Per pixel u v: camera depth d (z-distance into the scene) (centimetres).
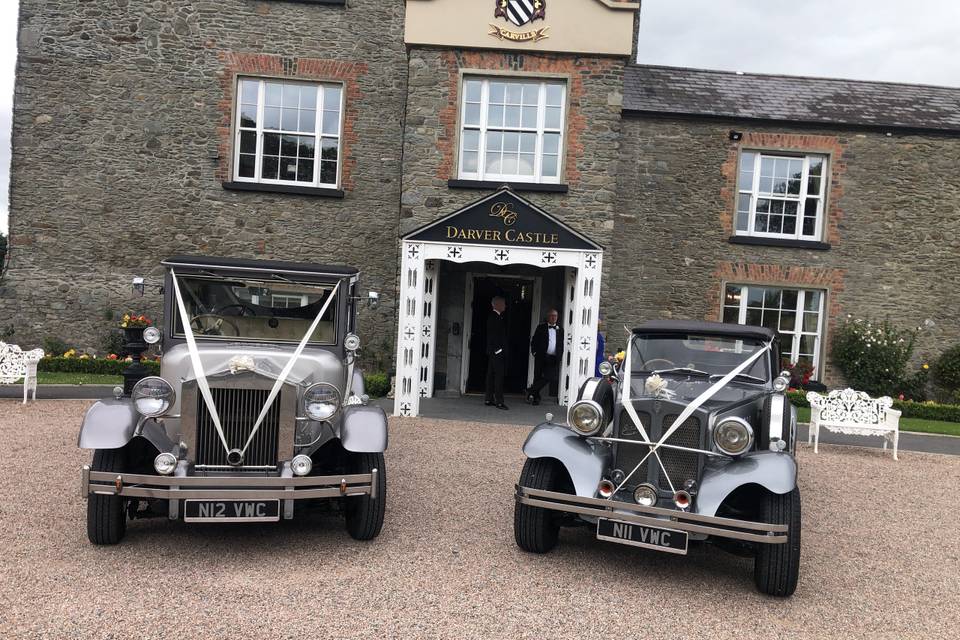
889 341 1366
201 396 441
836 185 1392
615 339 1386
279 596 379
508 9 1184
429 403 1141
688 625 375
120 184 1318
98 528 430
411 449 766
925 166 1393
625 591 418
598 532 432
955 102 1506
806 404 1318
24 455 653
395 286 1345
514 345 1338
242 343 528
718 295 1388
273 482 422
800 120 1373
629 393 498
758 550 422
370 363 1345
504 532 513
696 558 495
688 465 456
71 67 1309
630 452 469
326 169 1355
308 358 505
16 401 948
